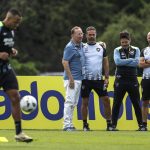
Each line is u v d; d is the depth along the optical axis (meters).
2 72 27.97
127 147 26.92
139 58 37.75
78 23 135.25
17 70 108.38
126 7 138.12
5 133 34.56
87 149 26.09
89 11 137.12
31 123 40.59
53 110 40.81
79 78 37.09
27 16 122.00
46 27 133.25
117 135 32.75
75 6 136.12
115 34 90.50
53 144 27.97
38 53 132.38
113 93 40.75
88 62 37.59
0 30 27.89
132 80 37.69
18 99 28.27
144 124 38.12
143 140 30.02
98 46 37.81
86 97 37.75
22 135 28.36
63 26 133.75
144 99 38.06
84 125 38.00
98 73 37.69
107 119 38.28
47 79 41.00
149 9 127.88
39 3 132.12
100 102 40.69
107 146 27.25
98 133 34.34
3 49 28.03
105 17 138.00
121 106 40.72
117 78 37.81
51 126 40.72
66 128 37.16
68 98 36.97
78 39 36.97
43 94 40.94
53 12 134.00
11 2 113.19
